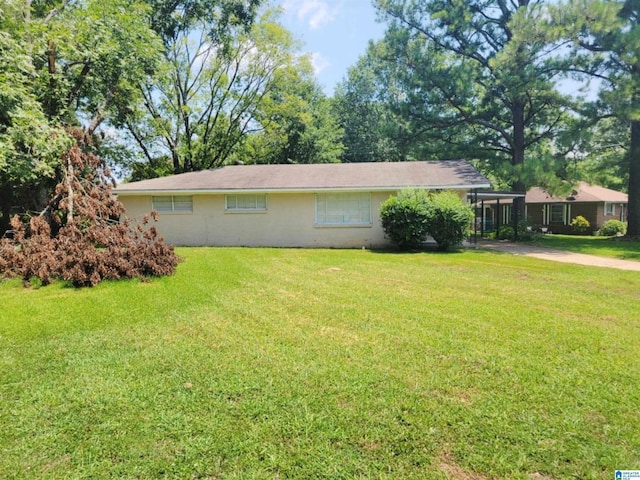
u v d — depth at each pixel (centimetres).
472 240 1691
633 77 1330
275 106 2170
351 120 3491
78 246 710
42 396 293
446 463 219
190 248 1250
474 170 1412
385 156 3284
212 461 221
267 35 2025
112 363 351
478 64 1864
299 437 242
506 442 235
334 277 746
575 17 1347
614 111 1395
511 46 1448
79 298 586
